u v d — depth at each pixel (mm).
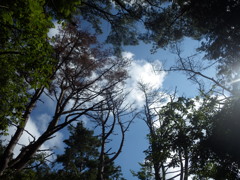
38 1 3627
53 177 13844
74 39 11258
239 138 5691
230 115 6094
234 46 8969
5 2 3701
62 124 7965
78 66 11719
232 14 7539
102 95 11406
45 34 4438
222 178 6098
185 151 7270
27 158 7914
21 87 7574
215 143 6117
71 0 3832
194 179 9742
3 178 7223
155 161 8438
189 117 8141
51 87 11281
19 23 4078
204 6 8273
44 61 4980
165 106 9336
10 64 6238
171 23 10961
